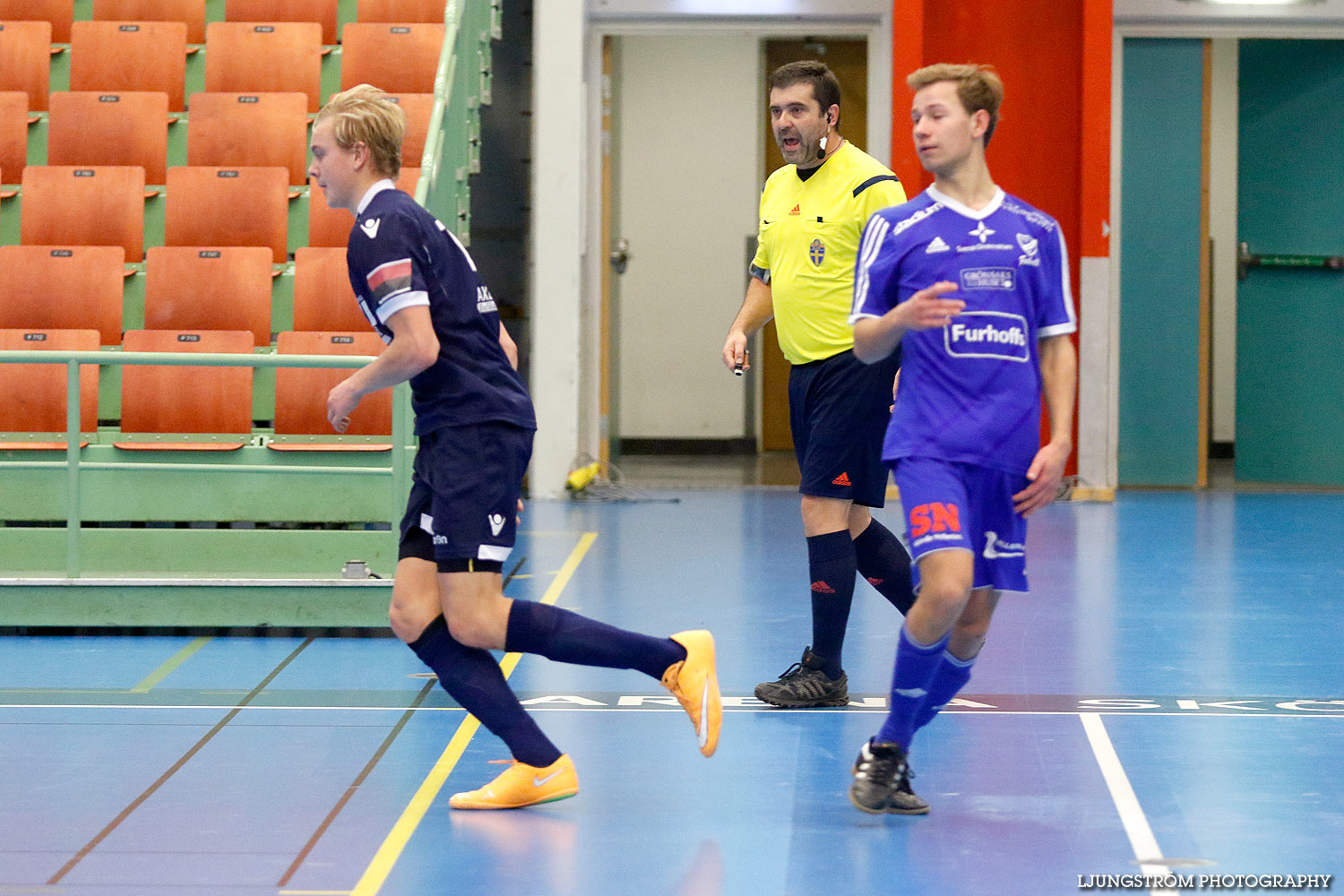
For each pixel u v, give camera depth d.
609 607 10.68
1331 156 19.84
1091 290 18.19
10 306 11.13
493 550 5.80
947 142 5.50
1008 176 18.64
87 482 9.91
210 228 11.65
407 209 5.73
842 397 7.44
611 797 6.19
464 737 7.15
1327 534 14.99
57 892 5.04
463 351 5.81
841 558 7.68
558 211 17.92
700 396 25.70
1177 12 18.86
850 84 25.36
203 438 10.40
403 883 5.14
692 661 6.07
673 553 13.40
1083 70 18.02
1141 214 19.39
